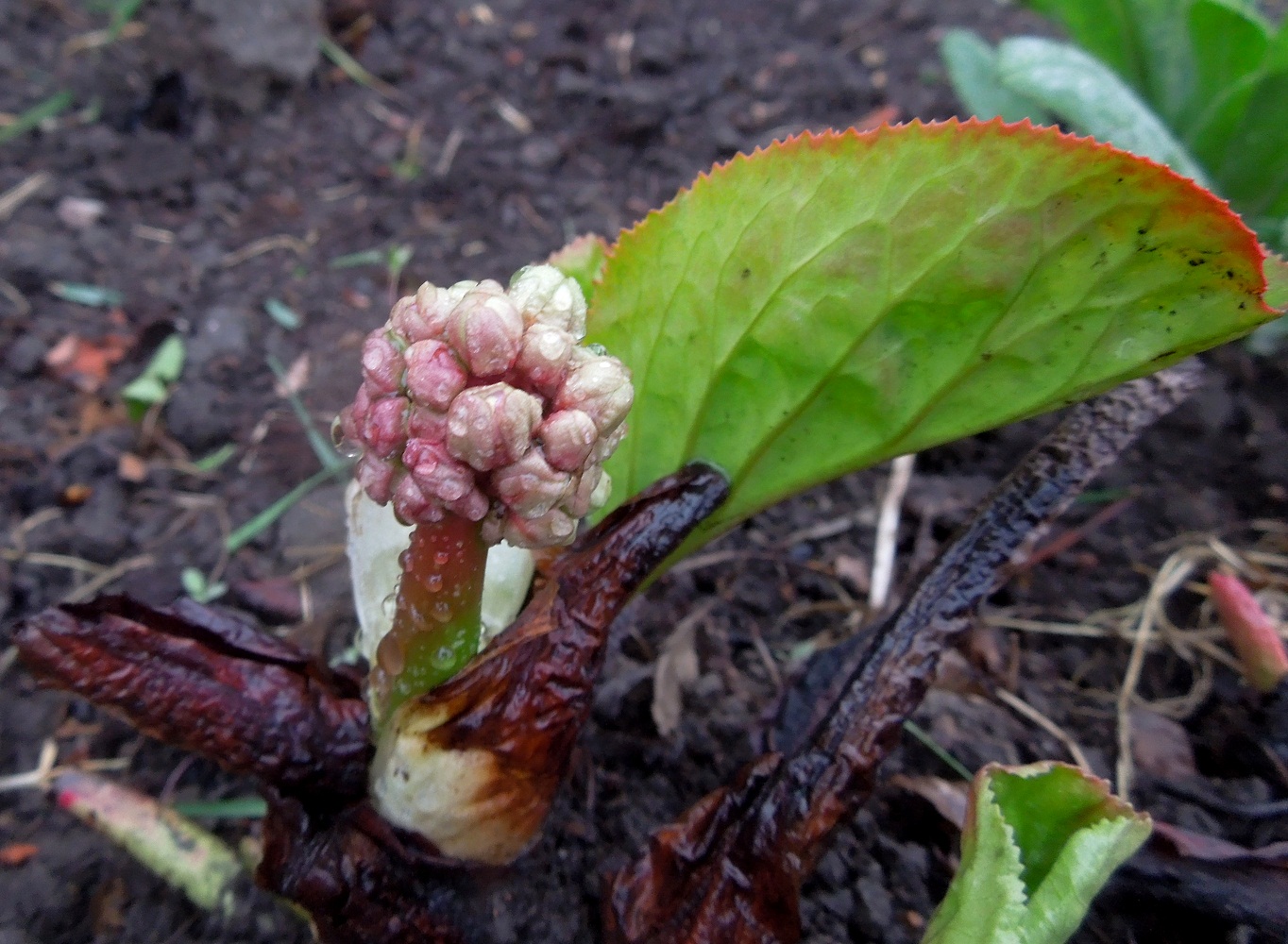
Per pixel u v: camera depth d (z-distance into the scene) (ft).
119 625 0.47
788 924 0.47
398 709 0.45
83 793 0.57
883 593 0.77
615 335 0.54
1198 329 0.42
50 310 0.97
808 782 0.47
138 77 1.20
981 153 0.40
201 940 0.55
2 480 0.84
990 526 0.50
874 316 0.46
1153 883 0.54
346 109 1.24
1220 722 0.70
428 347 0.38
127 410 0.90
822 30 1.40
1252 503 0.86
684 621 0.74
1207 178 0.85
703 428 0.52
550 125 1.25
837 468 0.51
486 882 0.48
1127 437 0.50
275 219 1.11
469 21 1.37
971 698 0.71
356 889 0.46
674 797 0.62
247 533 0.81
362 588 0.51
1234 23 0.89
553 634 0.45
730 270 0.48
